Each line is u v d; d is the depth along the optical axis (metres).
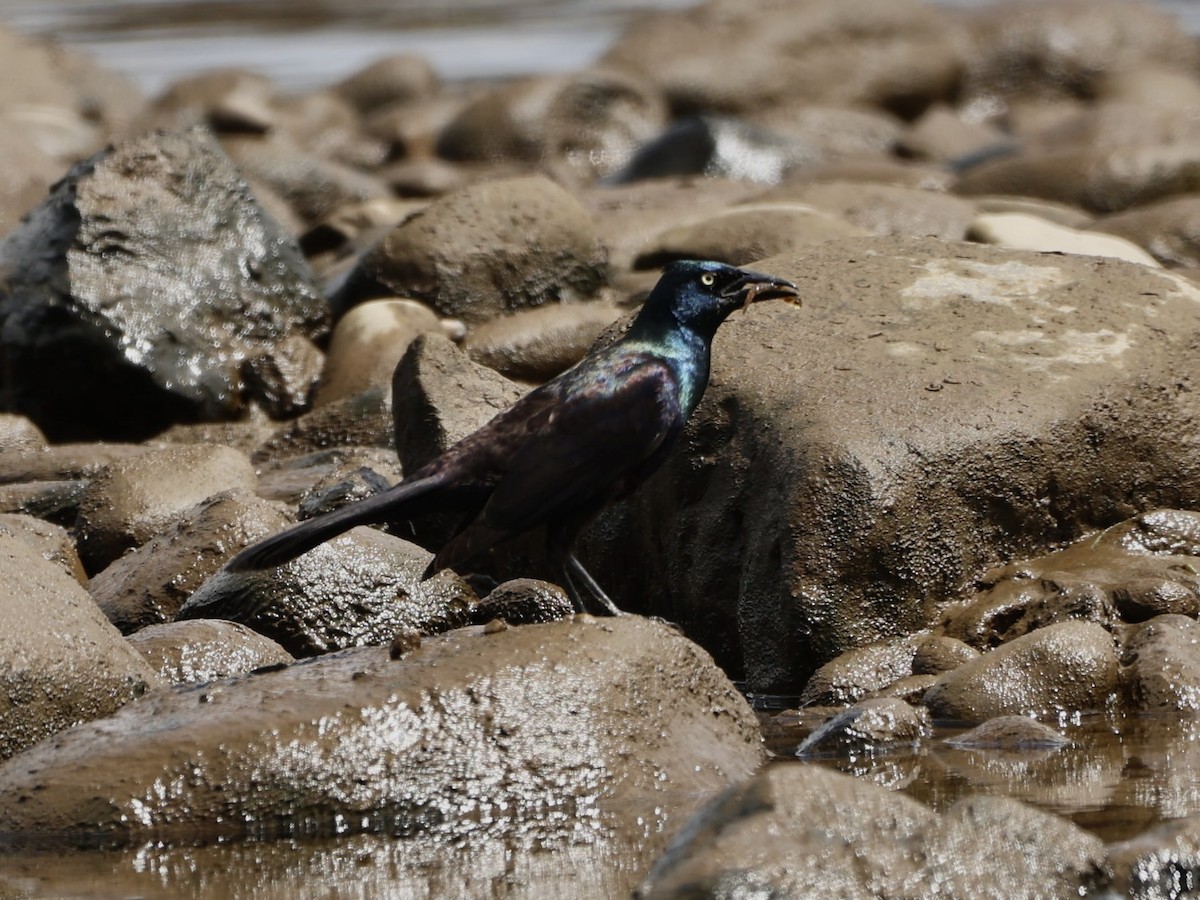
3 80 38.41
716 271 10.62
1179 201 23.20
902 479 12.01
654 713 9.54
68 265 19.12
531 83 37.59
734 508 12.66
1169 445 12.79
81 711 10.01
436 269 20.08
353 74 43.88
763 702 11.84
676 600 13.09
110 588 13.03
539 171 34.88
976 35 45.06
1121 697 10.91
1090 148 27.67
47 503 15.21
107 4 62.34
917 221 22.84
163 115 37.22
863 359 12.98
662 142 32.69
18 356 19.02
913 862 7.25
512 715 9.26
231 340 19.61
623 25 55.78
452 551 9.97
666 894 7.03
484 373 14.66
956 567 12.15
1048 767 9.68
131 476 14.76
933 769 9.73
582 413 10.27
